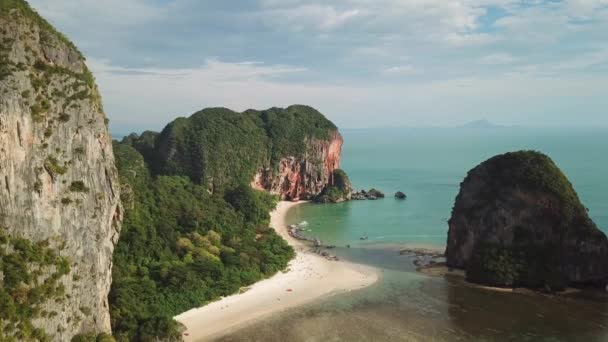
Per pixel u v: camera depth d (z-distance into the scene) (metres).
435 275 93.12
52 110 54.22
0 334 44.03
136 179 119.81
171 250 94.31
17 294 46.94
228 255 95.50
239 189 141.62
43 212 51.41
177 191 122.88
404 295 82.56
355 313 74.94
